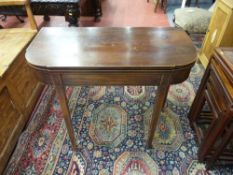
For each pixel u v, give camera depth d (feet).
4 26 10.25
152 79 3.32
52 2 7.07
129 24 10.74
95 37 3.85
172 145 4.81
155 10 12.13
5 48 4.80
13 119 4.64
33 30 5.65
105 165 4.42
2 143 4.25
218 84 3.64
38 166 4.40
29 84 5.38
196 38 8.59
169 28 4.22
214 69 3.88
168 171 4.31
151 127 4.23
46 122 5.34
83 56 3.29
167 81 3.32
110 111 5.70
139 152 4.66
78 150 4.71
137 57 3.27
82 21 11.05
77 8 7.36
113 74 3.20
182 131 5.13
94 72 3.15
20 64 4.82
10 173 4.27
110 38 3.83
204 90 4.33
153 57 3.27
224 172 4.26
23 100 5.07
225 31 5.59
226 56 3.74
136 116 5.55
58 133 5.08
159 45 3.62
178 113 5.61
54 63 3.12
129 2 13.73
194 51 3.46
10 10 7.77
